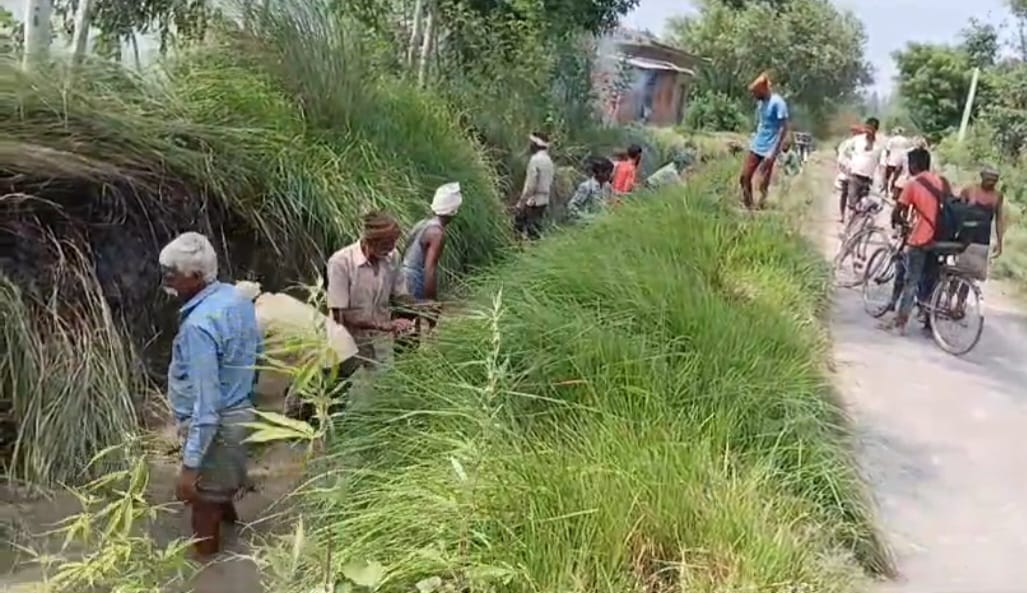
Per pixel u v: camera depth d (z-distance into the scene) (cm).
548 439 521
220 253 754
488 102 1562
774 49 5069
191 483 498
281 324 596
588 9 2075
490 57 1662
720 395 570
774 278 913
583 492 462
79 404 577
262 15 962
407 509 464
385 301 657
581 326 614
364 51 1054
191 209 734
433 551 416
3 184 632
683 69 4281
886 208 1521
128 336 657
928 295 960
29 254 621
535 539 437
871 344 919
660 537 453
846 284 1150
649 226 954
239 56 934
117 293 670
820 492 529
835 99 5572
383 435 543
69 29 937
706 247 923
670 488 472
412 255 742
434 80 1425
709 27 5044
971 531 557
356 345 634
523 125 1625
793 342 697
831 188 2188
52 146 668
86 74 748
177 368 506
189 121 783
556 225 1177
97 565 389
